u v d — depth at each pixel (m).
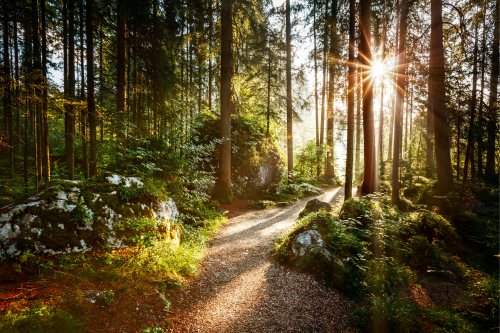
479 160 12.48
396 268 5.77
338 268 5.23
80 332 2.81
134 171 7.86
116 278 3.85
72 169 10.06
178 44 10.77
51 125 19.06
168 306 3.88
